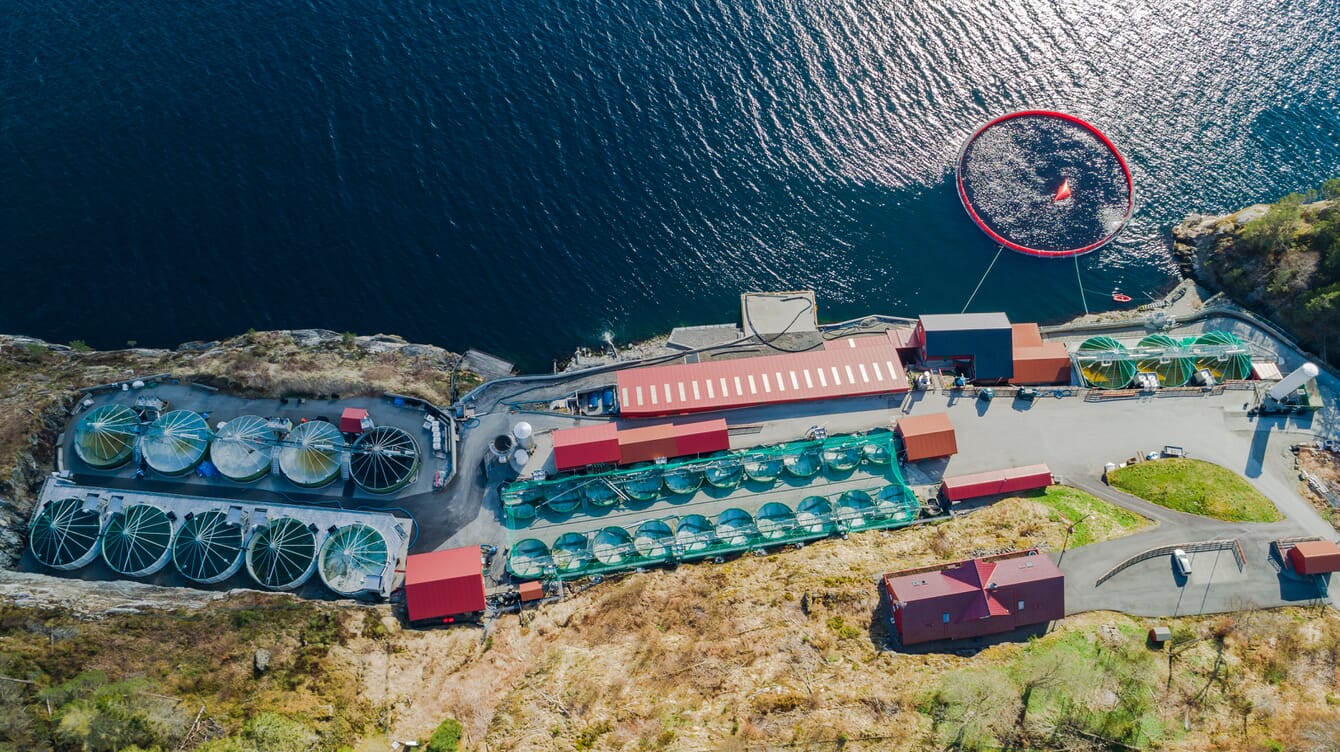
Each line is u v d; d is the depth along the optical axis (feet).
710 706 320.29
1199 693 333.01
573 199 490.49
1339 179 479.82
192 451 389.39
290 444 392.27
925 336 436.35
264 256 465.47
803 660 334.85
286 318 453.17
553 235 480.23
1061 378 440.45
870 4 560.20
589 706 323.78
